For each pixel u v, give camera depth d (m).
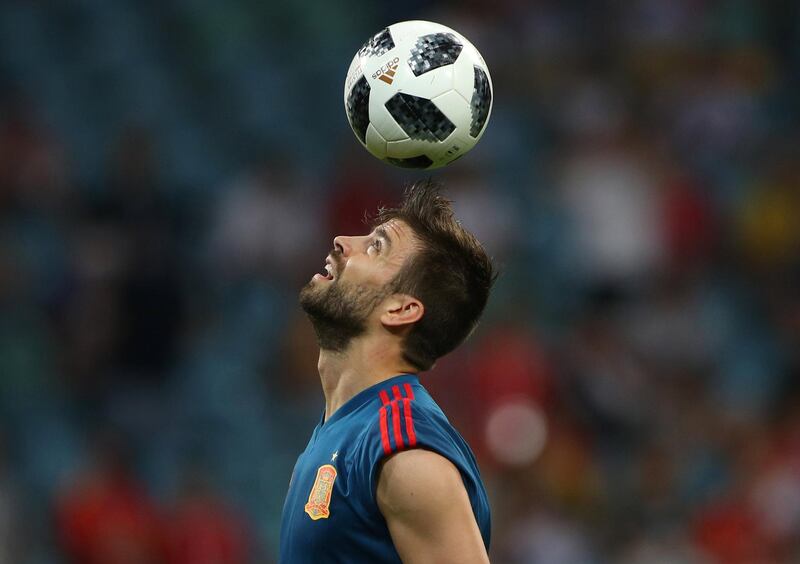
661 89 52.84
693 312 44.81
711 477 40.16
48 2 53.34
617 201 46.94
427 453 13.20
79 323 39.91
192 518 35.09
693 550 38.19
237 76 53.66
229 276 43.88
